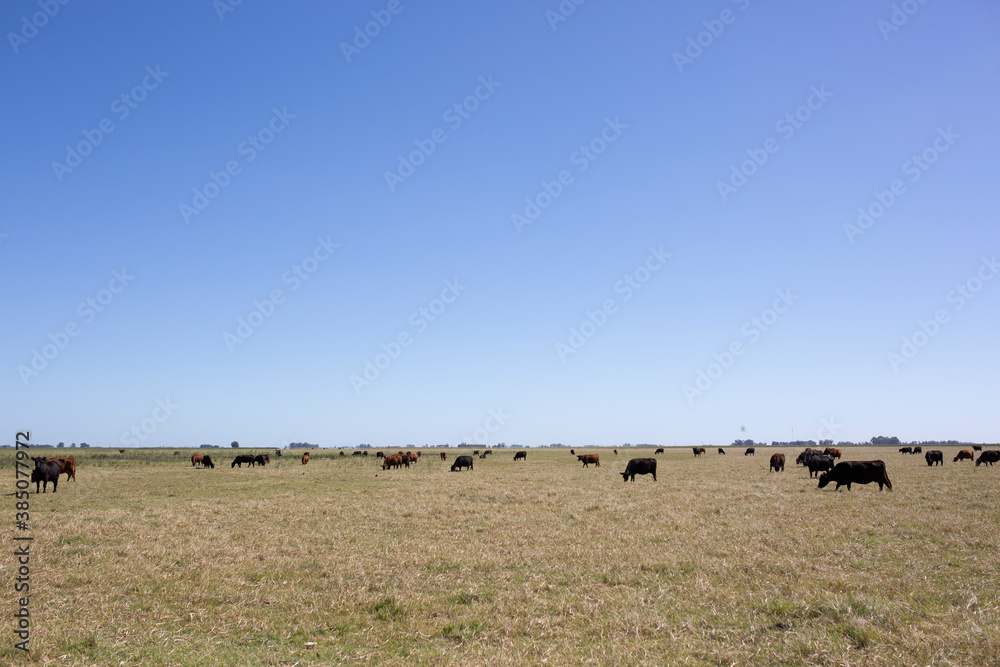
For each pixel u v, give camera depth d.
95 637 8.82
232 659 8.13
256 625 9.45
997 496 23.86
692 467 52.66
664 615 9.46
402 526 18.39
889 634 8.24
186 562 13.56
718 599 10.27
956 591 10.33
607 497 25.64
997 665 7.21
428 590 11.31
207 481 37.62
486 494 27.39
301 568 13.03
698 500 23.95
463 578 12.02
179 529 17.91
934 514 18.86
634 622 9.16
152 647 8.52
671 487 30.42
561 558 13.58
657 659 7.81
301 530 17.67
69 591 11.35
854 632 8.38
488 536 16.50
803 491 27.11
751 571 12.01
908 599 9.95
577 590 11.06
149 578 12.09
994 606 9.44
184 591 11.18
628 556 13.52
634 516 19.59
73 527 18.05
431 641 8.78
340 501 24.89
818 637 8.27
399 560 13.61
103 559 13.88
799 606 9.68
